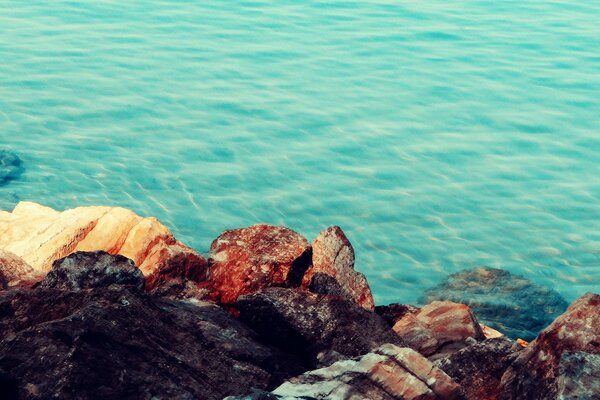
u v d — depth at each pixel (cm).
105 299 1159
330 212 3422
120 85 4516
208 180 3588
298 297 1363
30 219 1841
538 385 1140
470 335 1548
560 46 5584
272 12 5978
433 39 5584
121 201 3388
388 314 1711
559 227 3438
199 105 4325
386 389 1066
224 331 1196
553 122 4419
